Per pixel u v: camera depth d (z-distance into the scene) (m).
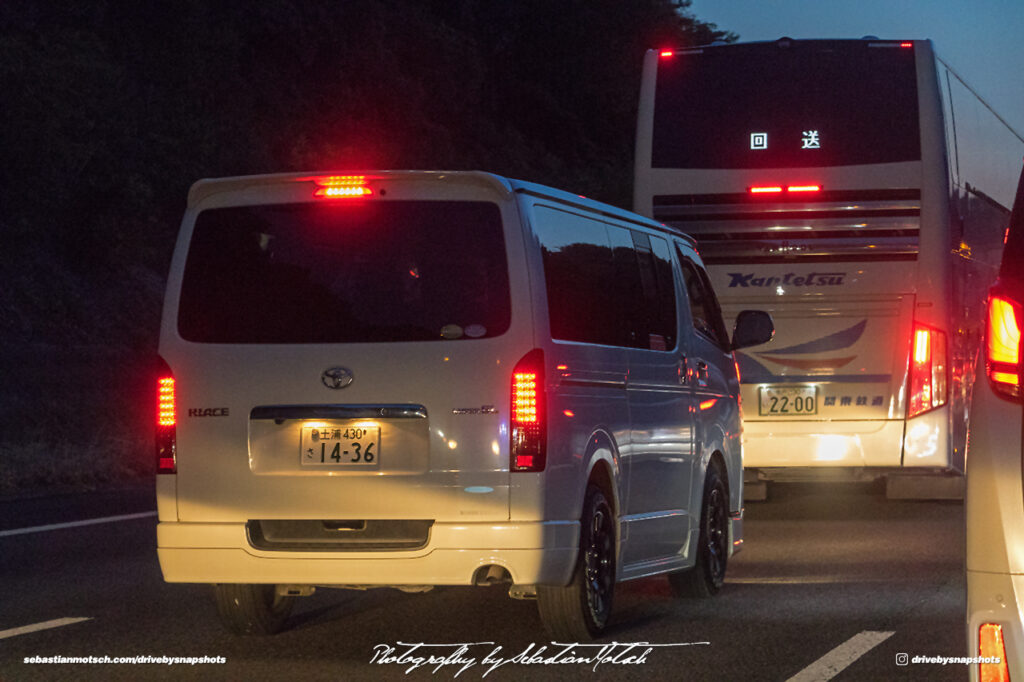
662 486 17.94
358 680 13.95
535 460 14.67
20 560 22.59
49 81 54.00
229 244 15.59
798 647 15.54
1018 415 9.06
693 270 20.44
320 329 15.16
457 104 100.62
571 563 15.12
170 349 15.52
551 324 15.10
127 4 69.12
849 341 29.17
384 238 15.23
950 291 29.05
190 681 13.88
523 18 119.69
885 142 29.22
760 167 29.56
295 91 83.38
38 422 43.06
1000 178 35.25
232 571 15.14
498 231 15.03
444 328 14.91
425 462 14.79
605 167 106.81
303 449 15.04
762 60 29.89
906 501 33.34
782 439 29.22
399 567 14.76
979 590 9.06
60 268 54.03
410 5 106.31
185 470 15.34
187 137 63.88
